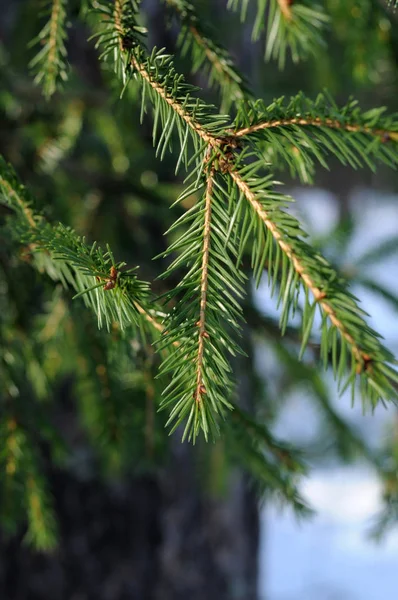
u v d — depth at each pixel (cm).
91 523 215
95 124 145
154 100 75
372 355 69
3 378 98
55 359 116
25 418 99
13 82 137
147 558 222
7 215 86
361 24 107
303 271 71
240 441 95
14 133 131
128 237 148
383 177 380
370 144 70
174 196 128
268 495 100
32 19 147
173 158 138
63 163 136
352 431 141
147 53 77
